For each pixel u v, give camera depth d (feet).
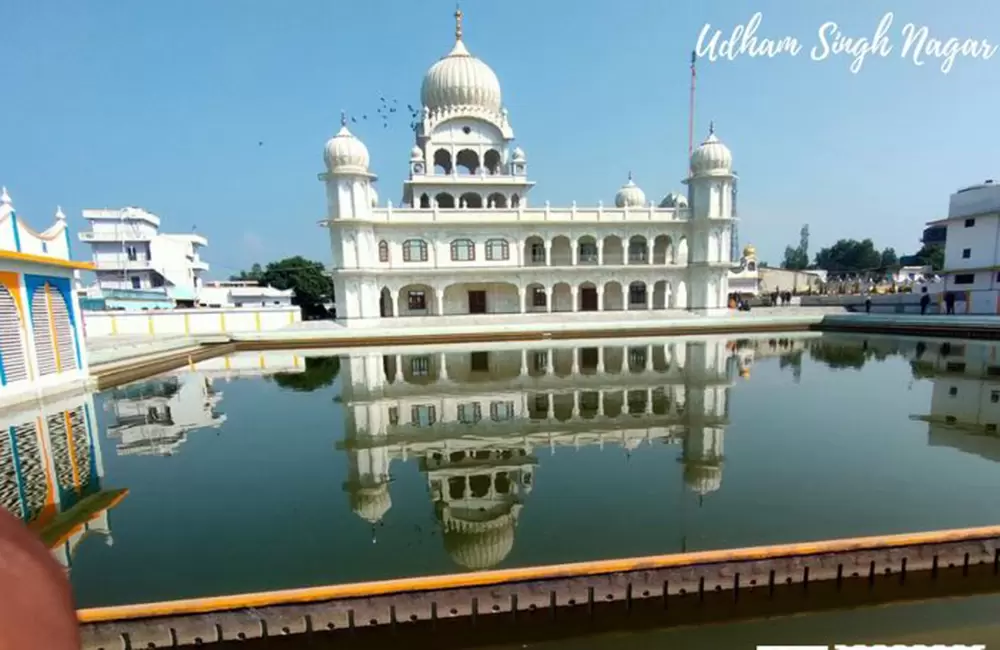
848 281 202.39
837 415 37.04
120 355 61.87
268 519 21.72
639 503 22.27
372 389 50.03
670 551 18.20
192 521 21.71
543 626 15.46
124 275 165.27
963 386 46.70
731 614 16.05
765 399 42.24
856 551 16.53
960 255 112.68
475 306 122.11
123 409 43.78
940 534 16.97
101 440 34.58
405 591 15.10
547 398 44.24
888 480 24.52
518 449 30.60
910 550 16.75
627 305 120.67
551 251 124.06
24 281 45.29
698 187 117.19
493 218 114.42
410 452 30.60
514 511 21.74
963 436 31.63
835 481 24.49
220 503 23.57
